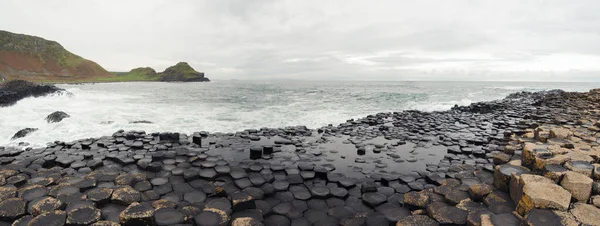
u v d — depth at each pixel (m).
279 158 8.32
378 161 8.16
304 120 16.28
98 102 24.16
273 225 4.66
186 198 5.44
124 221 4.11
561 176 4.31
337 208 5.16
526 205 3.75
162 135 10.15
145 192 5.58
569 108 18.77
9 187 5.30
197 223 4.18
